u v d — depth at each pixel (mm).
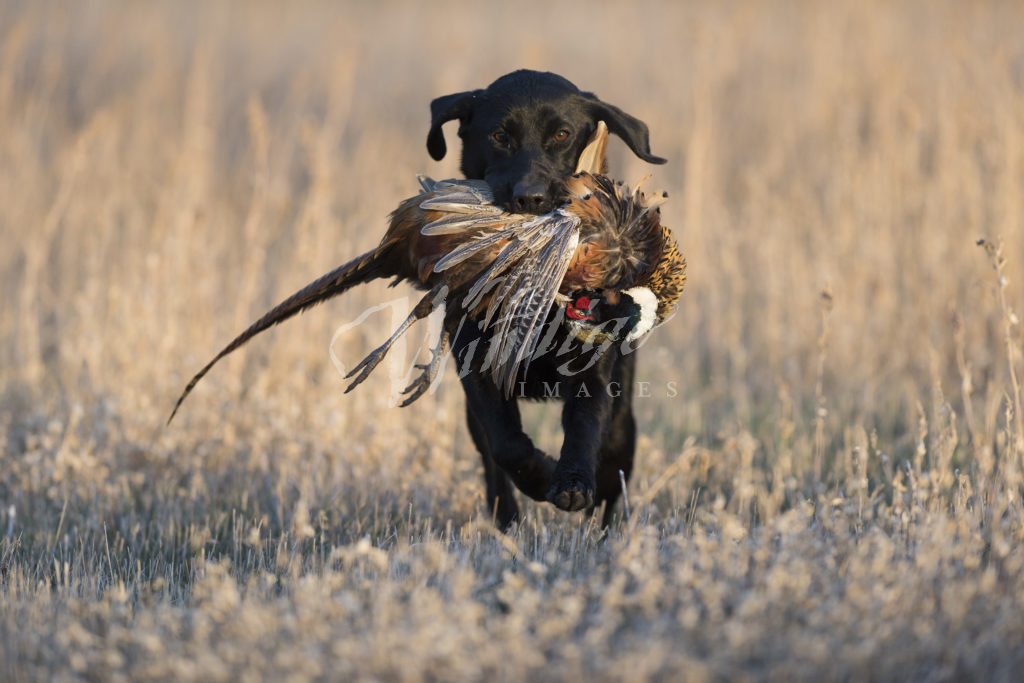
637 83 47812
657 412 23016
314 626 10211
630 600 10617
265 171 29609
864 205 29250
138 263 27141
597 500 16844
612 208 12570
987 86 30531
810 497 16219
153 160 36188
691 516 15648
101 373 23297
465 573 11406
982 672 9781
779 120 40562
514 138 16234
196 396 21703
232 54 55312
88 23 54875
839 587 10875
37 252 26781
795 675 9305
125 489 17766
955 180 28438
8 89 35875
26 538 16234
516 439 13828
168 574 14617
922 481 14039
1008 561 11672
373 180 33875
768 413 22688
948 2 43062
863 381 23938
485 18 62156
